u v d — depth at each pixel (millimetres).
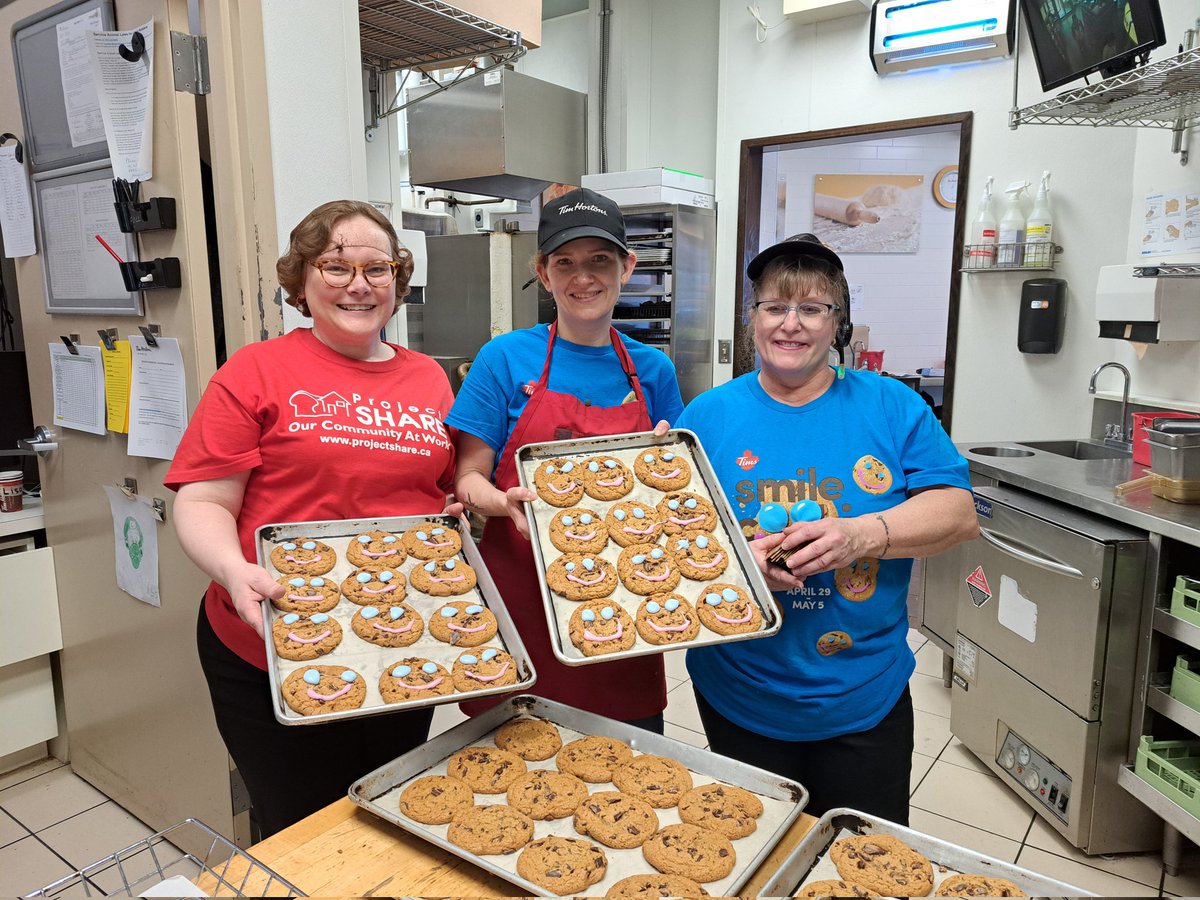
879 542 1217
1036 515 2244
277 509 1367
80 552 2350
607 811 989
